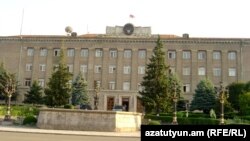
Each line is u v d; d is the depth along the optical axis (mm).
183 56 73812
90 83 74875
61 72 57500
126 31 76875
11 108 50531
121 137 26375
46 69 76812
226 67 72000
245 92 54969
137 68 74062
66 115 32625
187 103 70562
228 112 53812
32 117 36750
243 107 50344
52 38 77625
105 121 32031
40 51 78000
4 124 36156
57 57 77188
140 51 74812
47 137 22703
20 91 75438
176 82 64812
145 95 52375
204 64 72938
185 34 76562
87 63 76000
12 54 78562
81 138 23281
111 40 75750
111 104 71875
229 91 60312
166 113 50438
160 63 52812
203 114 52438
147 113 51500
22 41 78750
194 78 72562
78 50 76625
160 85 51656
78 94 66312
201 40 73375
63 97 56688
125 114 33656
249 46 71938
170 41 74312
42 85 76438
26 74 77438
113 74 74750
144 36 76438
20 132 26859
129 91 71375
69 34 79938
